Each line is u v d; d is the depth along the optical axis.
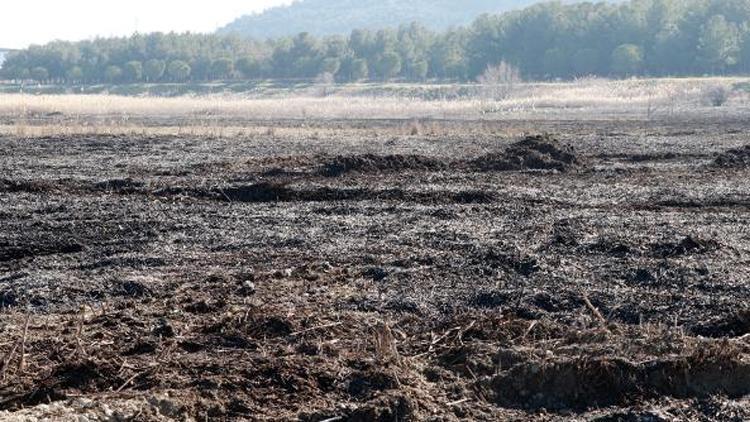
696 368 9.34
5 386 9.05
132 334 10.91
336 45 151.25
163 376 9.23
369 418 8.34
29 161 30.62
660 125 51.00
